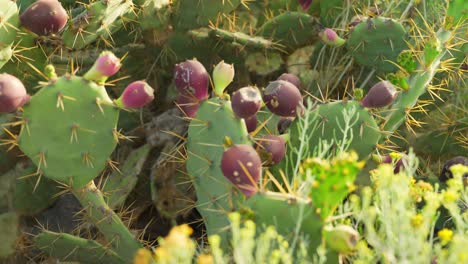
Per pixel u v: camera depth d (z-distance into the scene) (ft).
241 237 8.76
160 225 13.17
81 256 11.21
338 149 10.98
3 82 9.63
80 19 11.67
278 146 10.46
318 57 13.98
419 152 13.67
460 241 7.82
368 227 8.54
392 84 11.72
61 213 12.80
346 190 8.36
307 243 8.46
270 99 10.65
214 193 10.01
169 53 13.89
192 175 10.30
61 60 12.59
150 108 14.26
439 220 11.48
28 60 11.85
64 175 10.36
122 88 14.07
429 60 11.68
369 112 10.90
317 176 8.27
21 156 11.98
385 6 14.92
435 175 13.43
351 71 14.38
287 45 14.35
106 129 10.25
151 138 13.47
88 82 10.04
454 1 11.98
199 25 13.61
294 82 11.92
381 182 8.94
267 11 15.20
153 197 12.89
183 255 7.61
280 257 8.68
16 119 11.69
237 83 14.33
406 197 8.66
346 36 14.24
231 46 13.73
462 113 13.76
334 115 10.87
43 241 11.19
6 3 10.77
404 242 8.13
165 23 13.50
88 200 10.74
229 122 9.89
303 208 8.59
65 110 10.00
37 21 10.93
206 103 10.08
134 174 12.89
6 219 11.93
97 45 12.80
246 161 9.00
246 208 8.78
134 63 13.94
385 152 12.87
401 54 11.80
